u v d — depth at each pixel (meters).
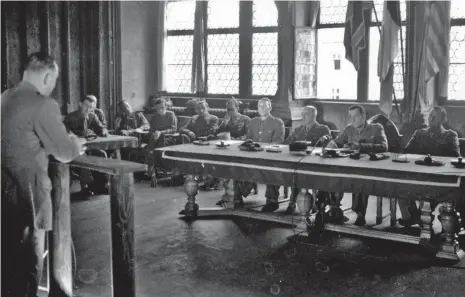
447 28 7.55
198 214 6.37
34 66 2.95
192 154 5.93
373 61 8.84
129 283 2.95
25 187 2.89
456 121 7.96
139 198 7.39
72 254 3.53
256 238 5.47
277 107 9.38
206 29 10.58
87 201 7.09
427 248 5.07
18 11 9.12
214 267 4.59
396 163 5.07
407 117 8.04
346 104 9.09
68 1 9.79
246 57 10.12
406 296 3.96
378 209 5.86
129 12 10.53
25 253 2.96
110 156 8.16
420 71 7.79
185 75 11.05
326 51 9.44
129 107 9.59
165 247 5.14
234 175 5.65
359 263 4.71
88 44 10.20
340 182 4.98
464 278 4.34
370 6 8.09
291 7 9.04
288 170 5.27
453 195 4.46
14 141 2.87
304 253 4.99
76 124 7.66
